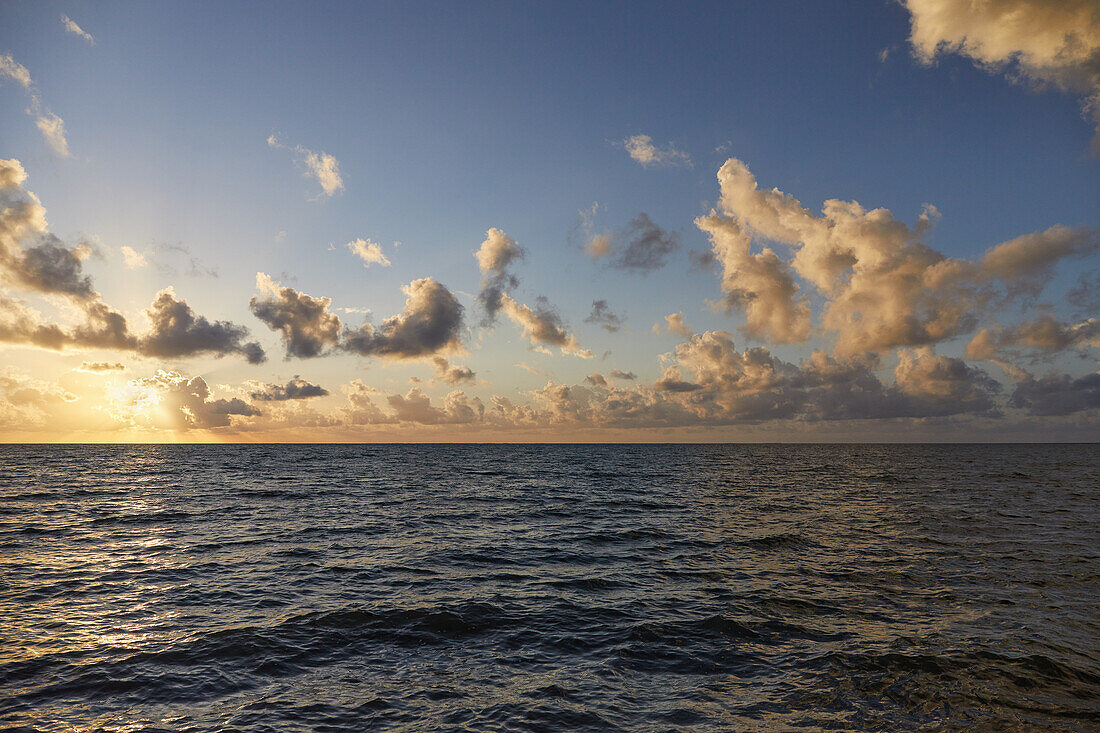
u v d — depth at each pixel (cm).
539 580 1823
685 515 3353
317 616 1446
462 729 884
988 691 1011
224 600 1591
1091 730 884
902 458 12850
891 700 980
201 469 8269
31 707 959
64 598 1609
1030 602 1553
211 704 972
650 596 1633
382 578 1850
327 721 910
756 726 894
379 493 4766
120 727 892
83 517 3253
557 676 1092
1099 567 1948
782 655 1189
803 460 11794
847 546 2339
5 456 13438
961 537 2525
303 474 7212
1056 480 5969
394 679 1078
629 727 891
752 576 1861
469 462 11019
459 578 1850
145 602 1570
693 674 1098
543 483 5912
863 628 1351
